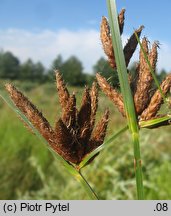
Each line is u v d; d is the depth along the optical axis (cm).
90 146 8
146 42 8
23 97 8
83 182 8
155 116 8
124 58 8
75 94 8
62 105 8
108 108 8
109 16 8
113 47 8
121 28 8
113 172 27
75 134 8
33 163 29
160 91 8
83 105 8
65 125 8
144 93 8
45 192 26
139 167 8
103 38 8
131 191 26
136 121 8
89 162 8
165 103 8
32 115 8
